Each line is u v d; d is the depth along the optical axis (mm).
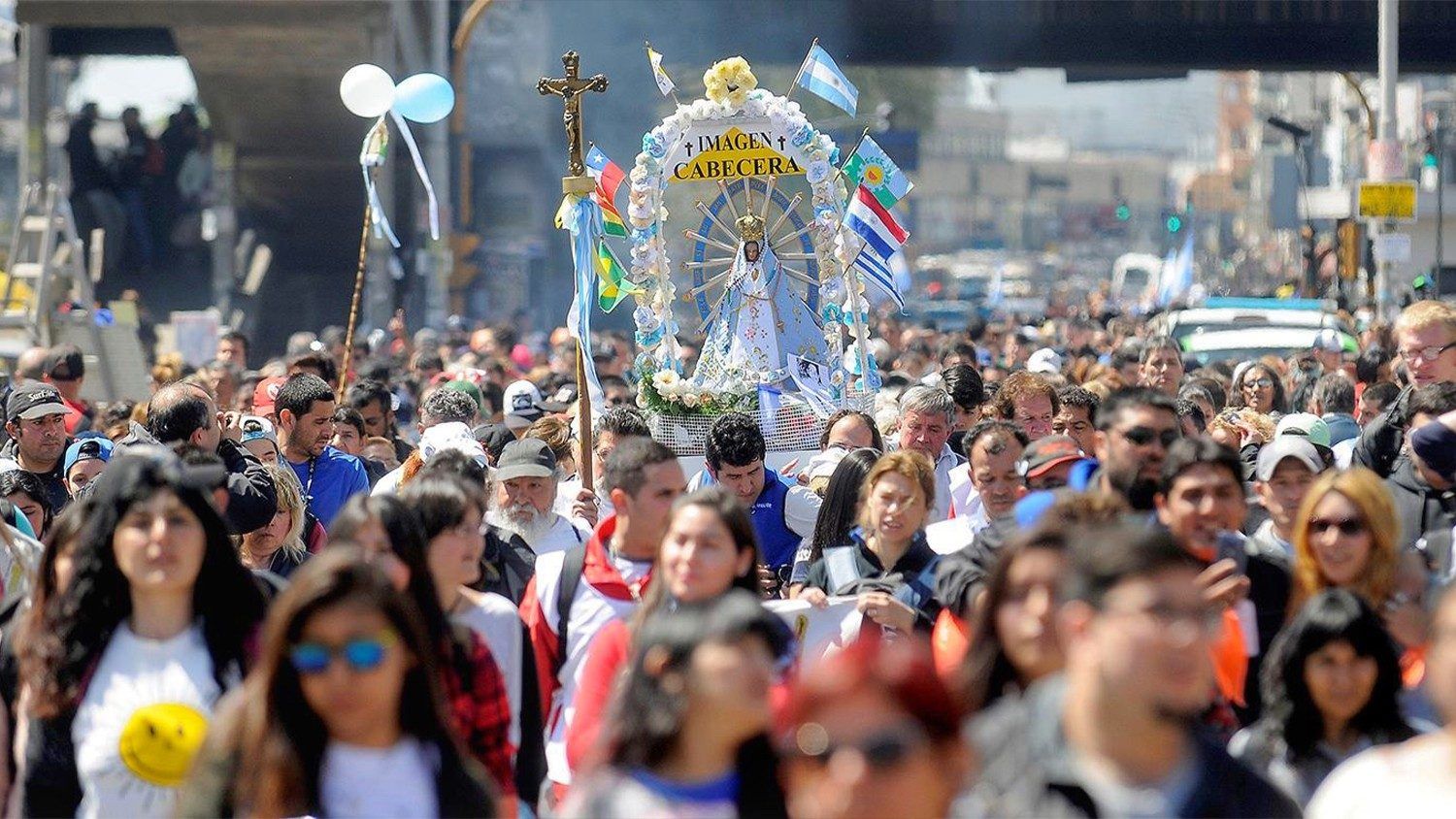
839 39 115750
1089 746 12664
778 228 40281
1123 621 12375
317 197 109500
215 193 105125
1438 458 23641
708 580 18031
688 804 13227
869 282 41531
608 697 18547
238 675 17359
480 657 17609
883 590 21703
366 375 48719
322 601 14305
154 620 17344
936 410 29891
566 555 21250
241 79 96938
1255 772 13078
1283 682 16891
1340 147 183750
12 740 18062
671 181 40438
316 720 14547
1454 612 13055
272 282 111500
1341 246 92812
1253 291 171500
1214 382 41188
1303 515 19234
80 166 106625
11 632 18219
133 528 17047
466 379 46875
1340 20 105500
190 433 26156
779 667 14062
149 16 93375
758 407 38531
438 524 18891
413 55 101562
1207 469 18812
